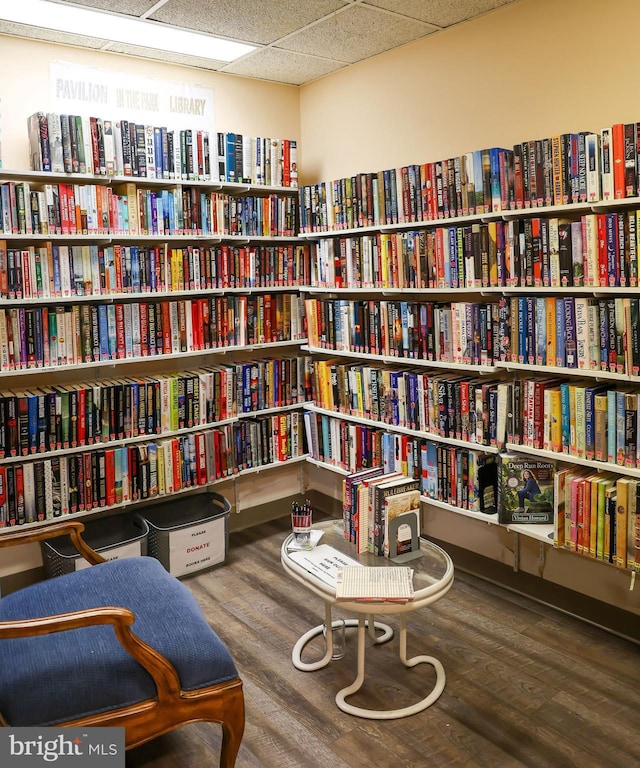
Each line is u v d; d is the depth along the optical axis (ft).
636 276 7.86
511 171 8.92
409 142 11.34
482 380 10.18
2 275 9.56
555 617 9.55
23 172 9.59
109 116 11.11
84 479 10.61
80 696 5.52
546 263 8.73
